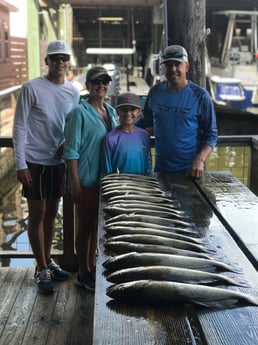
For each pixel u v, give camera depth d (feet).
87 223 9.99
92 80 9.49
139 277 5.26
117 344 4.28
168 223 7.08
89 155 9.57
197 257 5.89
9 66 39.86
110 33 64.44
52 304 9.88
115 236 6.40
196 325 4.58
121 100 9.40
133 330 4.50
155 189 8.57
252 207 7.97
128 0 47.55
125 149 9.53
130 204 7.63
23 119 9.50
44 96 9.60
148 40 56.44
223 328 4.50
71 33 52.70
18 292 10.37
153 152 12.14
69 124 9.45
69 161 9.42
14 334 8.82
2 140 10.98
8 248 16.99
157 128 10.08
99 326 4.56
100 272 5.60
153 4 46.70
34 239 10.22
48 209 10.38
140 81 43.45
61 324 9.16
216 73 41.55
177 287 4.89
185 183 9.41
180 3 11.69
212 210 7.81
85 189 9.74
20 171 9.55
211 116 9.82
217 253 6.12
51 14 50.16
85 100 9.81
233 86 38.04
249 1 41.45
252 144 11.82
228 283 5.30
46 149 9.86
